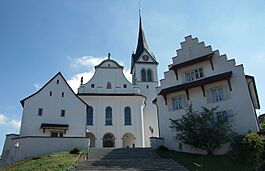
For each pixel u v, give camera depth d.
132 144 45.06
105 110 46.09
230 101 27.41
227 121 25.89
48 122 36.34
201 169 20.09
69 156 25.08
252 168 19.34
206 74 30.48
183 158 24.09
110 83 48.75
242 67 27.92
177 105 31.19
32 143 29.16
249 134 20.94
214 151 26.16
